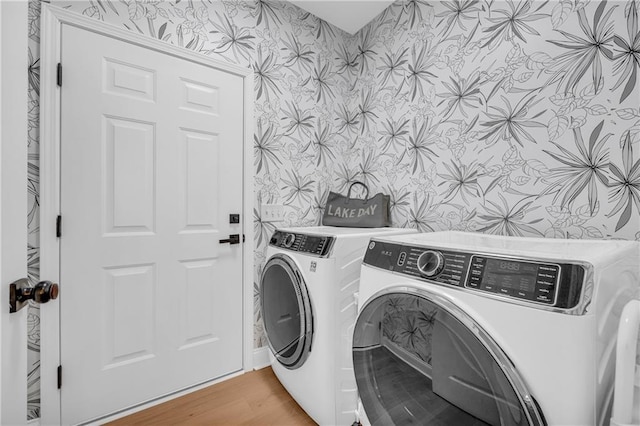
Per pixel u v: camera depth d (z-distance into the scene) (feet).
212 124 5.41
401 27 6.12
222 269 5.54
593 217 3.64
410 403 2.79
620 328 1.86
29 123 3.93
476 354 2.19
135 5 4.67
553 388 1.82
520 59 4.28
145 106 4.74
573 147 3.80
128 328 4.60
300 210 6.60
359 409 3.35
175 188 5.03
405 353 2.84
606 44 3.54
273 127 6.19
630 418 1.77
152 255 4.81
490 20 4.62
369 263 3.31
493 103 4.59
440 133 5.36
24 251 2.02
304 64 6.66
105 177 4.42
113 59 4.48
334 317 3.92
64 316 4.10
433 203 5.48
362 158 7.02
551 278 1.93
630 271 2.63
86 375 4.25
